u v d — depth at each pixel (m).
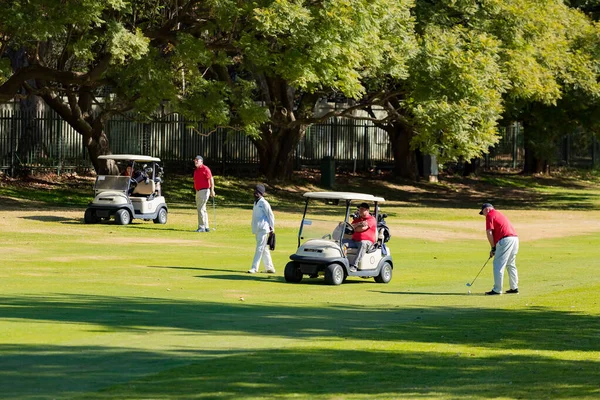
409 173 69.62
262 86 55.41
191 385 11.16
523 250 34.75
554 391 10.99
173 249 30.33
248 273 25.22
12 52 53.31
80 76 41.66
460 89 46.72
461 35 49.25
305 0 40.47
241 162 62.91
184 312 17.77
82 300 18.98
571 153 91.56
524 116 61.81
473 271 27.34
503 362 13.06
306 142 69.44
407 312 18.72
